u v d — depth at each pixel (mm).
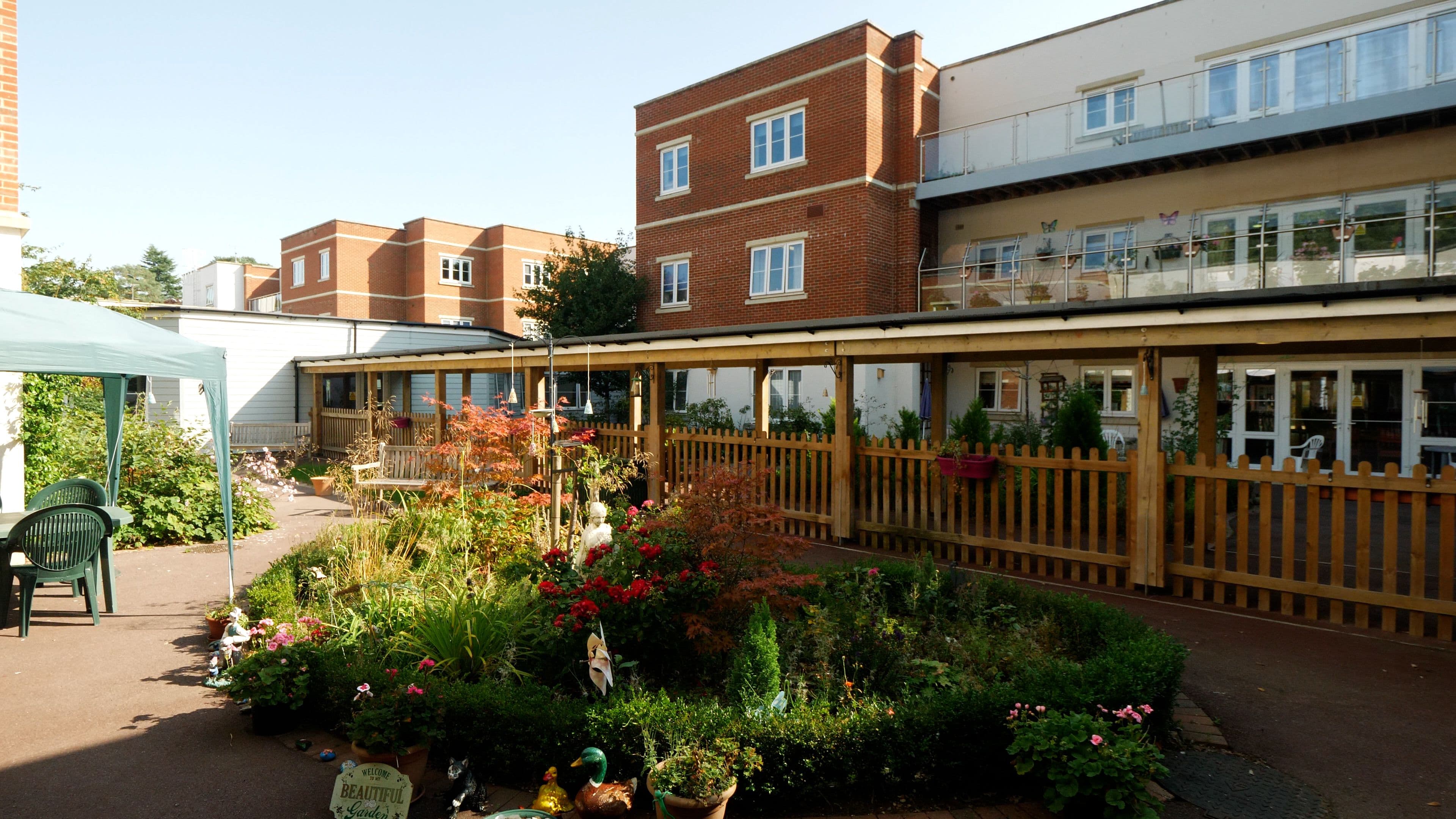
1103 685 4129
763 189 20094
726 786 3463
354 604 5941
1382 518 12594
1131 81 17188
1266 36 15617
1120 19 17359
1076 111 17141
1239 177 15680
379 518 8852
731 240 20812
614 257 22812
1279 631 6617
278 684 4477
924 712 3924
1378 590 8000
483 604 5336
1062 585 8180
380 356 19234
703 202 21500
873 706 4129
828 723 3867
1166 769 3717
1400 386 14195
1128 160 15820
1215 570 7449
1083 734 3594
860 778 3869
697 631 4688
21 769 4102
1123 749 3514
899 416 17797
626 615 4750
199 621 6773
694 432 12070
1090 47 17734
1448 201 11773
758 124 20359
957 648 5367
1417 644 6254
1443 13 12859
